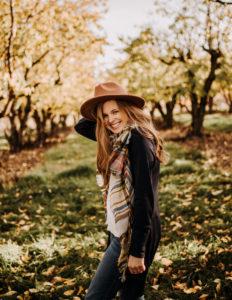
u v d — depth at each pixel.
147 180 2.06
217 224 5.17
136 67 18.12
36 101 15.17
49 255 4.61
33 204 7.25
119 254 2.23
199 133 17.94
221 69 16.34
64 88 14.89
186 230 5.25
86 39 12.09
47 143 22.47
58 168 12.03
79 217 6.31
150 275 3.99
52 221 6.17
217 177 8.05
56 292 3.79
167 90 17.33
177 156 11.99
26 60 8.34
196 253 4.34
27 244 5.03
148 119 2.39
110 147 2.39
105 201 2.39
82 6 11.62
